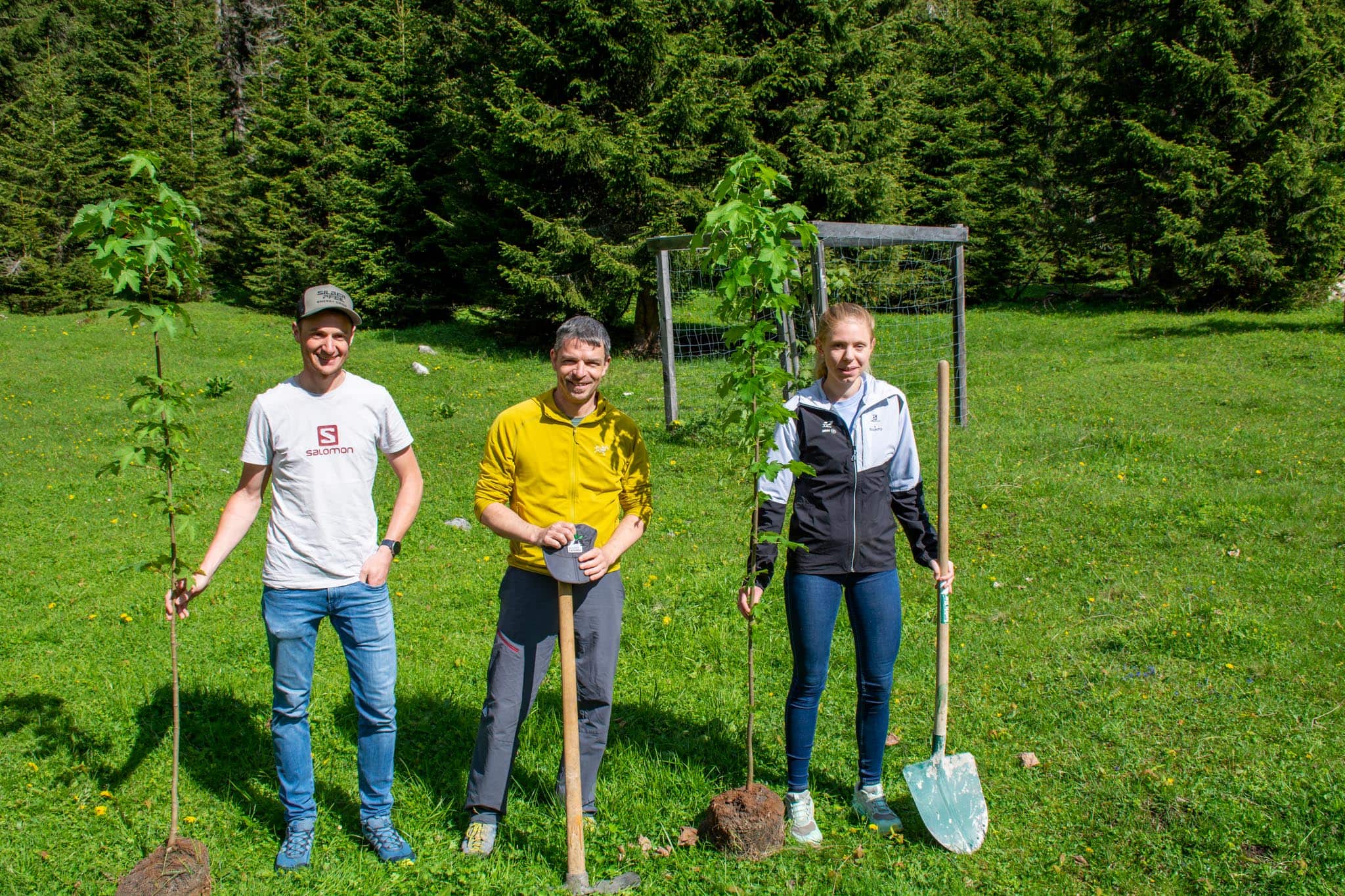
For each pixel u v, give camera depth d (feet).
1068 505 23.75
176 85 95.76
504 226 58.34
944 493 10.88
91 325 64.75
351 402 10.00
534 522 10.21
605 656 10.43
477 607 18.54
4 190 76.38
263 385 46.83
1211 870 10.01
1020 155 81.92
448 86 67.21
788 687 14.70
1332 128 62.85
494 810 10.44
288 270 77.05
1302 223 59.52
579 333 9.83
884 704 10.80
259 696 14.39
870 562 10.39
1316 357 41.42
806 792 10.92
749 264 9.39
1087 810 11.18
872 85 58.03
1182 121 66.33
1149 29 66.54
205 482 28.84
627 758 12.41
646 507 10.67
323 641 16.46
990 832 10.82
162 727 13.29
